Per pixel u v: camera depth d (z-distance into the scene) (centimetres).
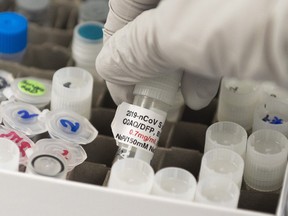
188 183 89
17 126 101
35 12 133
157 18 79
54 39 131
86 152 107
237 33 71
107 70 96
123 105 96
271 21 70
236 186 88
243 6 71
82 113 106
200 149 113
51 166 91
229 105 107
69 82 106
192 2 76
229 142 98
